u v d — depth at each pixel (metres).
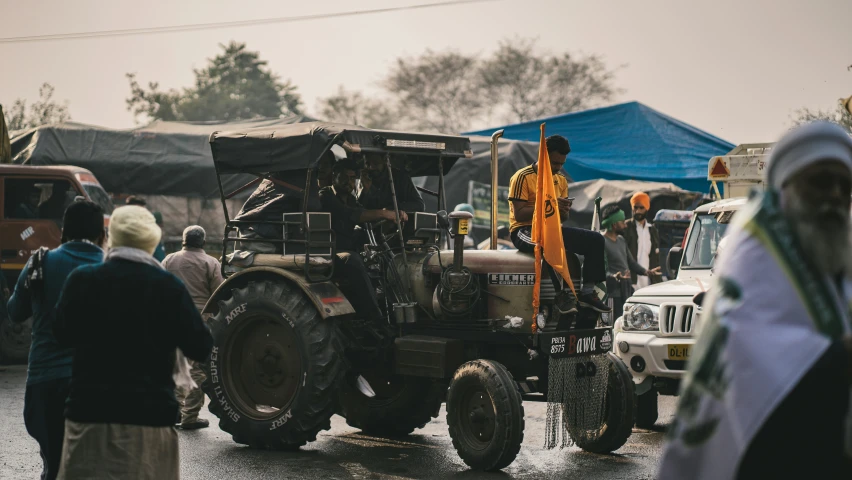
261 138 7.38
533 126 23.11
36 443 7.22
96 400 3.77
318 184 7.41
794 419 2.30
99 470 3.72
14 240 13.03
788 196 2.41
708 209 9.23
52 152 16.53
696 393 2.35
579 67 58.59
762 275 2.32
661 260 13.28
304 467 6.62
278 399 7.37
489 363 6.45
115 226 3.97
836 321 2.26
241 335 7.53
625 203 17.81
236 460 6.86
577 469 6.59
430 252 7.42
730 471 2.25
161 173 16.89
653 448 7.45
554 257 6.50
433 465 6.73
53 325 3.89
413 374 7.06
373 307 7.30
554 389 6.48
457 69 60.25
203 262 8.47
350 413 8.22
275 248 7.59
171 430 3.93
